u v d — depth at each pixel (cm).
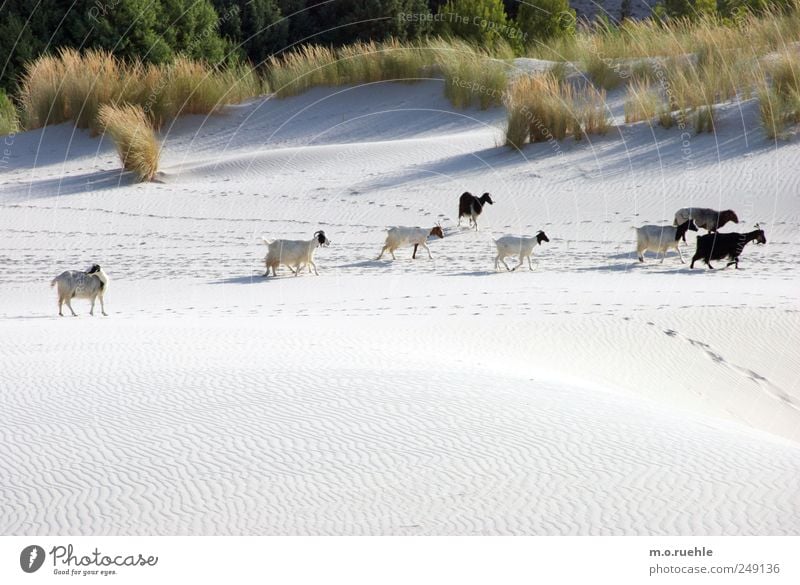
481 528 657
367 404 931
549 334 1406
